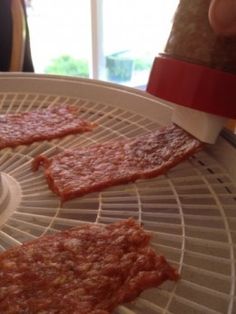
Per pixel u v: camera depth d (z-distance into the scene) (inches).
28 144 9.7
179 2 7.4
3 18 16.5
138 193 8.2
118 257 6.3
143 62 33.8
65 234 6.7
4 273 6.0
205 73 7.1
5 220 7.3
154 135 9.7
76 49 32.9
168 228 7.4
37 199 7.9
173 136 9.5
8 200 7.7
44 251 6.3
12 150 9.5
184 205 7.8
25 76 12.4
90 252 6.4
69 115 10.9
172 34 7.4
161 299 6.0
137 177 8.4
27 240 6.9
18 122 10.4
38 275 6.0
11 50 16.6
